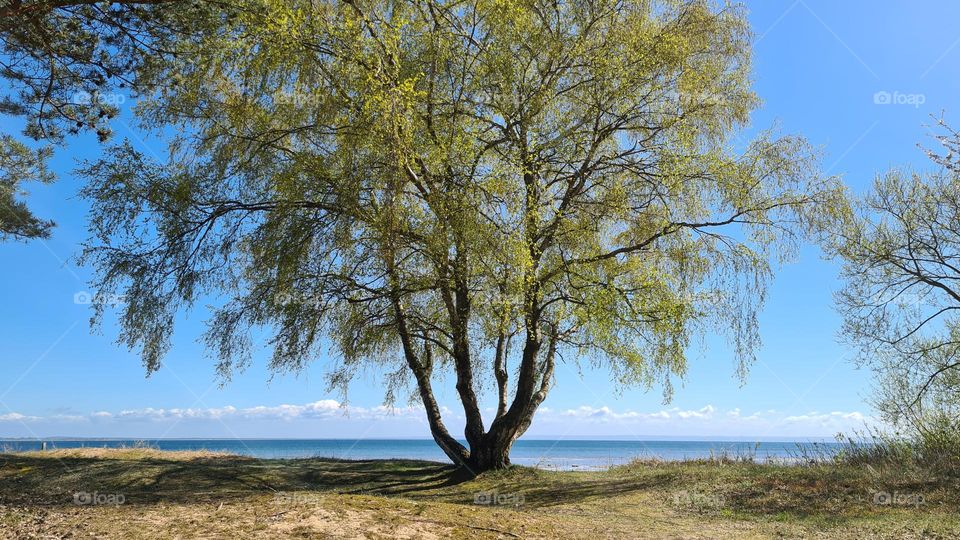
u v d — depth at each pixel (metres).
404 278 13.16
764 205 13.27
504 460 15.42
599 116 13.77
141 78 11.35
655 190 14.14
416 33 12.94
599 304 12.50
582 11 13.77
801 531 8.56
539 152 13.45
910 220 16.30
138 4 10.45
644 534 8.16
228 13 10.94
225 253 13.16
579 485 13.59
